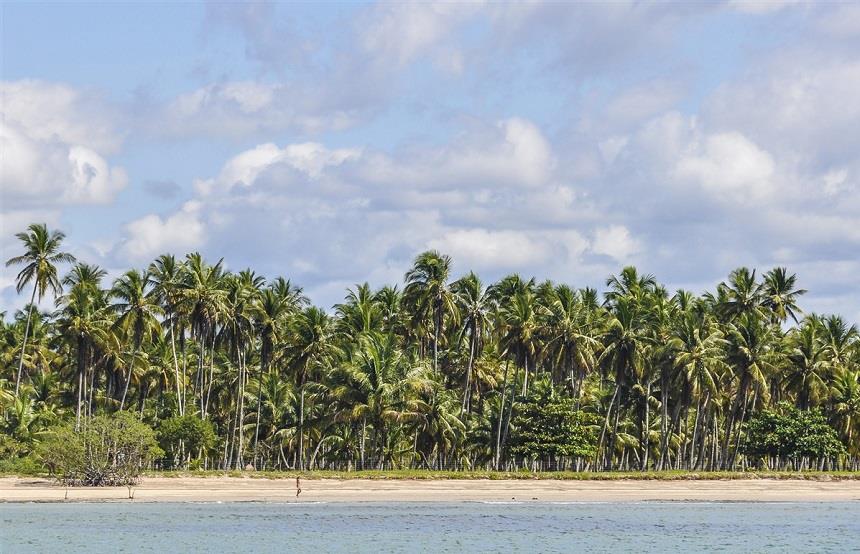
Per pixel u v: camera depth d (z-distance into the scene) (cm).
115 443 8000
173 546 5544
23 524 6222
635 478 9250
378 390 9181
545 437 9756
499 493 8206
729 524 6762
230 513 6831
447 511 7156
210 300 10119
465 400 10956
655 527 6569
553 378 11575
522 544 5806
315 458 11531
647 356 10769
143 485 8100
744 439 11256
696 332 10362
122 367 10794
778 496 8450
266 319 10612
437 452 10575
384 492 8081
